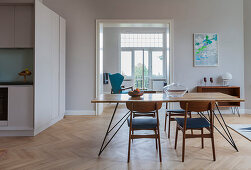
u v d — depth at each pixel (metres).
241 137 2.99
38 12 3.30
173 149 2.53
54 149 2.56
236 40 4.86
